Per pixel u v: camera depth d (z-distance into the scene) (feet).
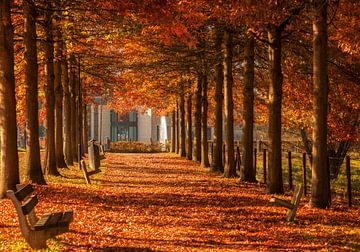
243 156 121.80
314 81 81.76
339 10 91.81
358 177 160.66
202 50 135.03
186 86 208.03
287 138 241.55
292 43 119.24
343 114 130.11
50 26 112.47
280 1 74.49
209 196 94.17
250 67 118.52
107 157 246.47
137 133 454.40
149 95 224.94
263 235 60.44
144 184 118.21
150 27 107.14
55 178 116.37
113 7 92.32
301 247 54.39
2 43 77.87
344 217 74.33
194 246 52.85
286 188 112.16
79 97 188.75
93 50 169.27
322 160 81.71
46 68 122.31
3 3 77.15
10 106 78.84
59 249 47.24
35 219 49.03
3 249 46.32
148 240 55.06
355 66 119.55
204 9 99.35
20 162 172.96
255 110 195.00
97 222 64.49
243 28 105.40
